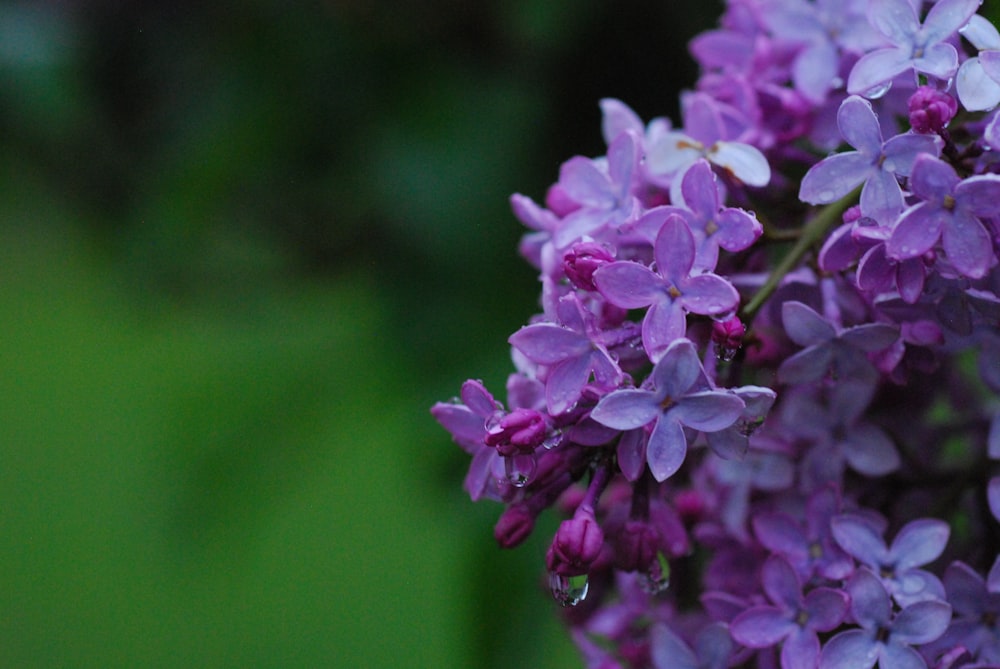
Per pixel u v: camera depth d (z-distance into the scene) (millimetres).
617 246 583
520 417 561
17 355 1237
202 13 660
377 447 1078
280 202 661
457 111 652
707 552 621
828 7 610
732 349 563
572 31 644
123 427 1239
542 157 652
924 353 583
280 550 1105
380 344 656
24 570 1201
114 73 660
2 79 653
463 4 650
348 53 655
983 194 556
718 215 570
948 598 581
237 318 674
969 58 575
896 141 563
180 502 656
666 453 560
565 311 563
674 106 651
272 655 1079
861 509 592
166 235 661
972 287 570
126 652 1130
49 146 660
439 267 653
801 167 612
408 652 1049
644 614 617
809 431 600
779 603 584
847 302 583
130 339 1205
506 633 634
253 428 660
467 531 642
